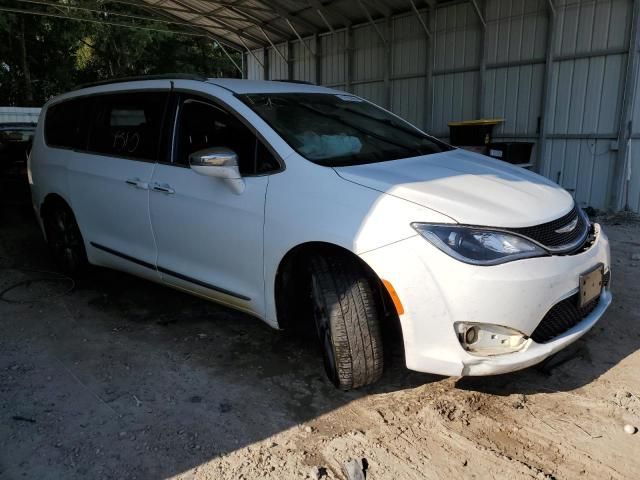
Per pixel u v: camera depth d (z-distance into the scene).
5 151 7.12
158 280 3.86
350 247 2.66
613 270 4.88
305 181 2.92
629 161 7.41
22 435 2.65
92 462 2.46
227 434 2.66
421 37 10.09
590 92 7.68
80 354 3.49
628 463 2.39
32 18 21.89
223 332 3.79
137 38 23.80
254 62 16.08
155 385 3.11
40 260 5.59
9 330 3.86
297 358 3.41
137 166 3.82
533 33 8.25
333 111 3.73
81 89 4.64
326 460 2.47
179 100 3.68
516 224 2.57
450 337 2.52
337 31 12.30
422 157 3.44
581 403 2.84
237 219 3.14
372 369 2.83
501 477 2.33
